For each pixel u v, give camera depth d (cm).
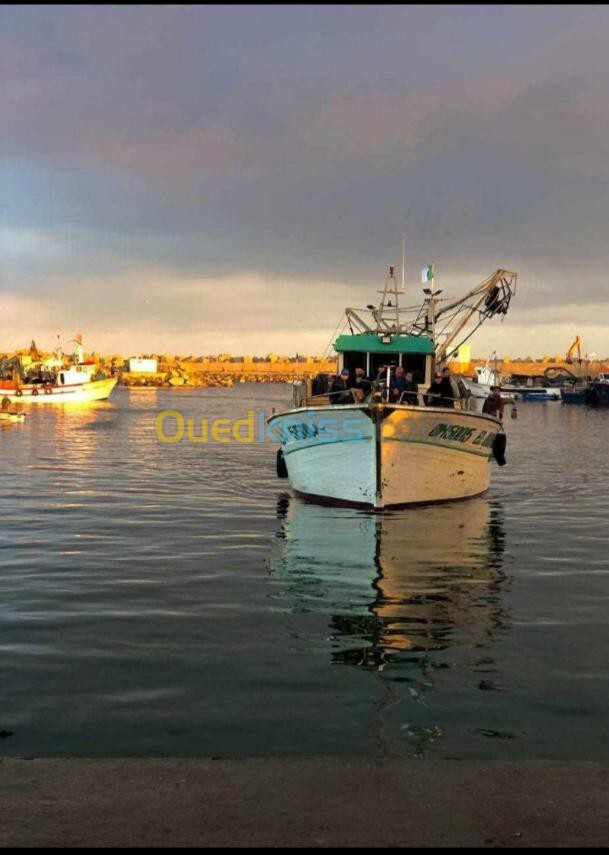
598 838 336
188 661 730
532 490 2059
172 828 341
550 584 1048
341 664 725
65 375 8156
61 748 544
